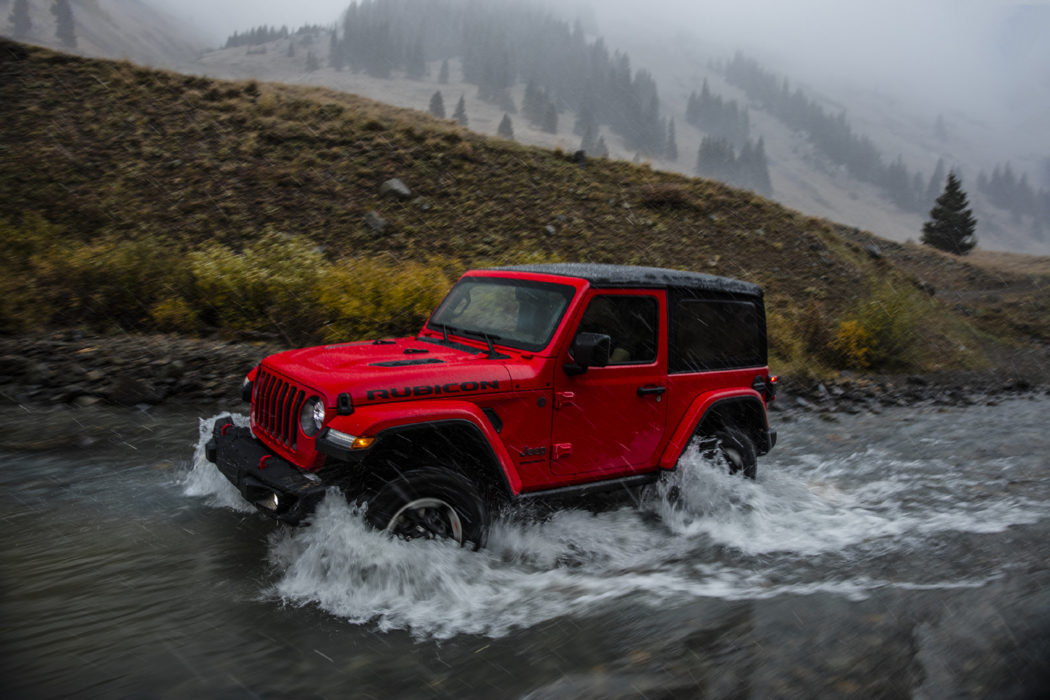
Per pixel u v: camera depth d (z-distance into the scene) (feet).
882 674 10.43
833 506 19.76
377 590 11.99
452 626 11.36
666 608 12.51
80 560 12.95
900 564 15.31
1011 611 12.80
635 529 16.39
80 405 23.89
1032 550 16.48
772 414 34.14
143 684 9.18
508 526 14.88
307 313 39.60
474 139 99.76
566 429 14.28
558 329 14.05
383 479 12.33
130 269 39.68
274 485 11.87
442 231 73.20
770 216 98.53
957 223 223.92
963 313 118.73
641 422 15.51
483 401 13.07
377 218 70.28
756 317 18.30
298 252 47.50
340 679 9.59
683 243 84.12
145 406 24.61
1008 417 37.47
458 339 15.71
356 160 83.10
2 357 27.32
